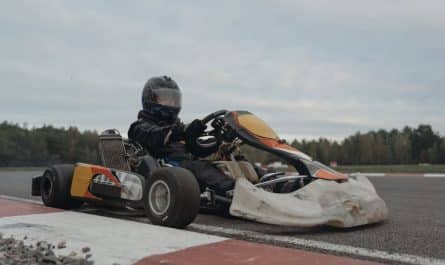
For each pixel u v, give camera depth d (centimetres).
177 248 326
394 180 1327
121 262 291
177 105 564
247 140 477
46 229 399
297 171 456
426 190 935
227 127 495
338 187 422
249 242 352
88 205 605
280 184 458
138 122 552
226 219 494
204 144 539
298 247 355
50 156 3562
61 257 297
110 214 541
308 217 386
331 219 396
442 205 651
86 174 547
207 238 360
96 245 335
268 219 393
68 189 568
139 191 476
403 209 602
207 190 477
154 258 299
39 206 591
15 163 3353
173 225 413
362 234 407
